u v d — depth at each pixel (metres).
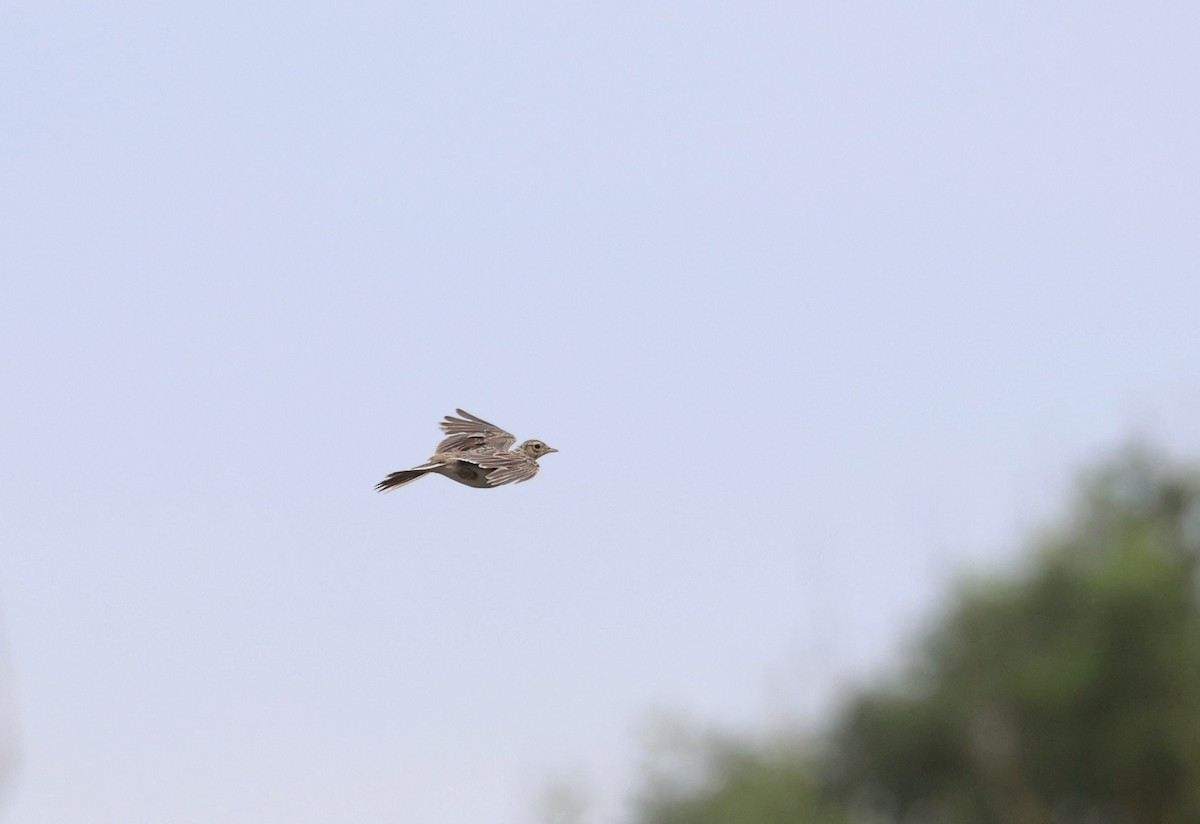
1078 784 35.53
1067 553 35.94
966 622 34.81
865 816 33.03
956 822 34.28
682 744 27.95
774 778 28.50
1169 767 35.12
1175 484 37.88
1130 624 35.09
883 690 32.94
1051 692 34.28
